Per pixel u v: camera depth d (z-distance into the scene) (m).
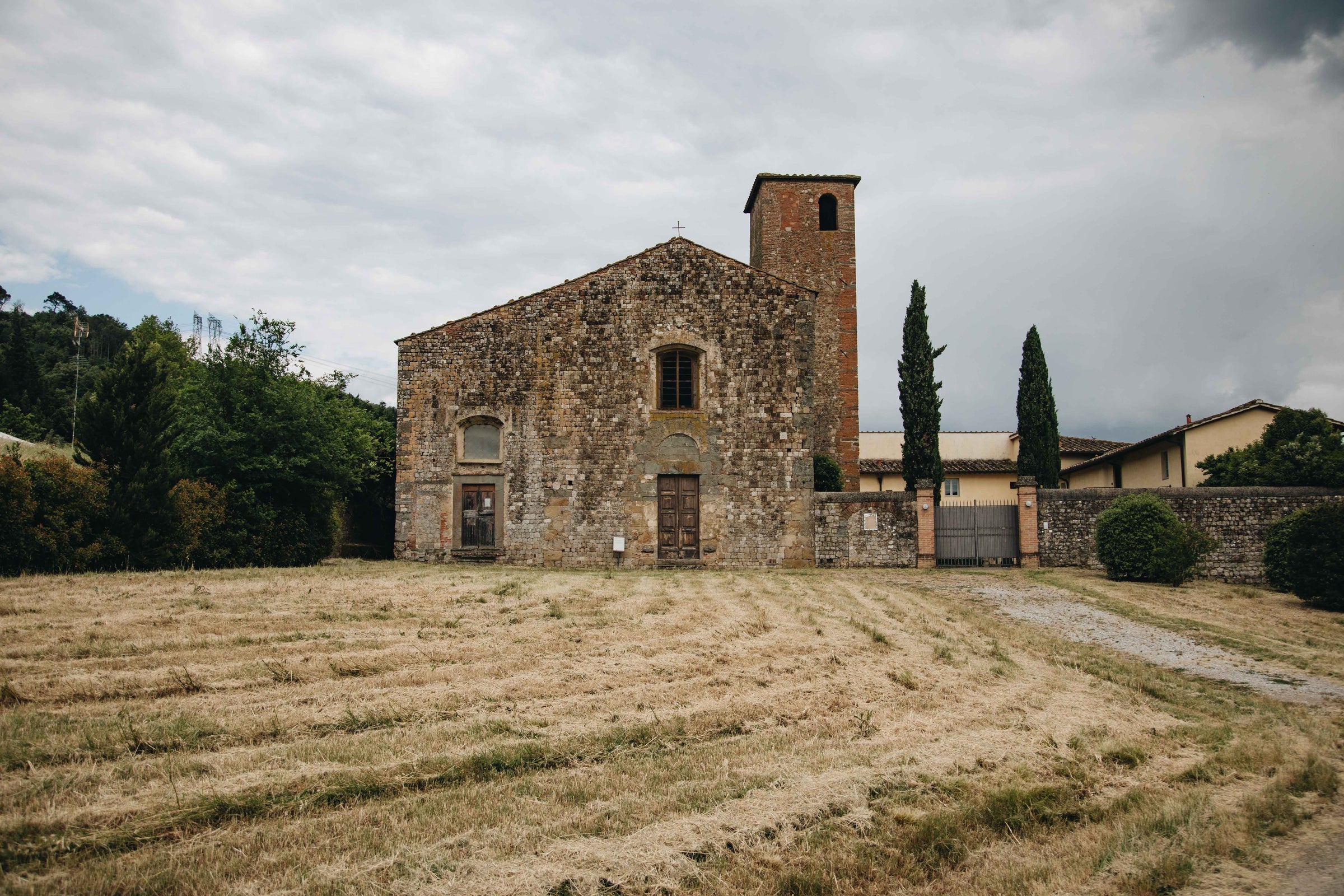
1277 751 8.71
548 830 6.09
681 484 24.92
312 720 8.41
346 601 15.19
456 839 5.85
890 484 41.94
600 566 24.61
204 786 6.61
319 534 24.52
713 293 25.41
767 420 25.03
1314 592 19.27
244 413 23.31
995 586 20.81
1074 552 24.62
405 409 25.48
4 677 9.22
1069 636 15.52
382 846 5.75
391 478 31.73
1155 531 21.72
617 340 25.28
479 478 25.16
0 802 6.09
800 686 10.70
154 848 5.62
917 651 13.16
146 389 20.03
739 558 24.55
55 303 88.12
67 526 17.86
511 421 25.20
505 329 25.45
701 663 11.60
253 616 13.22
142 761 7.11
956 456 46.88
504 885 5.21
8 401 43.81
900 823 6.53
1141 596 19.75
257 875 5.32
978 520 25.06
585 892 5.24
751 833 6.13
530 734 8.38
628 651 12.26
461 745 7.89
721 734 8.82
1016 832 6.68
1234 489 23.95
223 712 8.53
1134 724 9.76
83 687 9.01
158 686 9.29
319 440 24.00
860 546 24.62
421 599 15.71
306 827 6.00
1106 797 7.45
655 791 6.95
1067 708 10.29
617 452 24.95
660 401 25.41
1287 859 6.16
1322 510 19.83
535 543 24.80
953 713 9.80
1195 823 6.67
